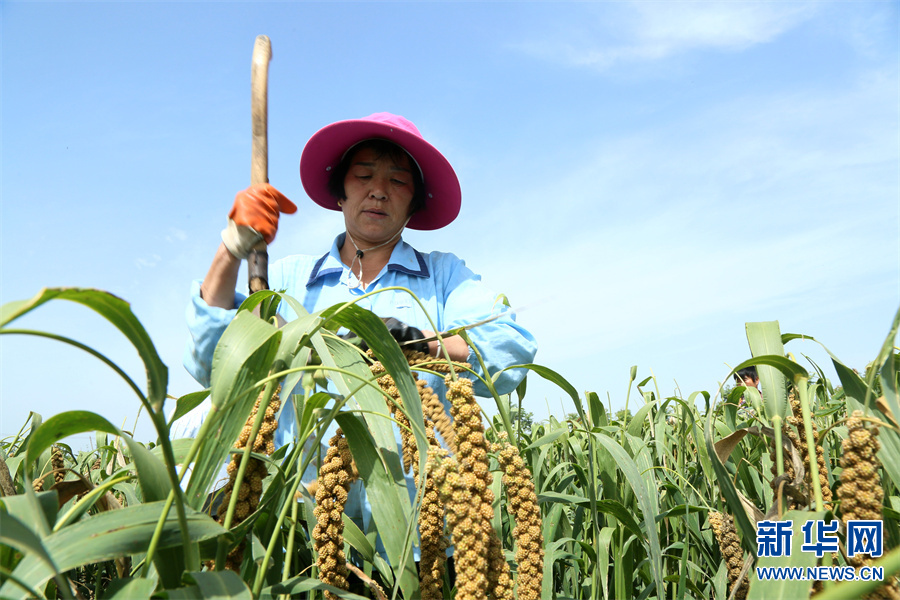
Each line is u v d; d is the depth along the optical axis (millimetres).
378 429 1445
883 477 1955
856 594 671
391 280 2916
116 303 770
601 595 2432
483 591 1129
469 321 2648
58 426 999
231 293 2020
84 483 1549
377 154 2930
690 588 2502
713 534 2756
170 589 977
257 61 1587
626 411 3330
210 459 1118
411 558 1373
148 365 845
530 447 2299
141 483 986
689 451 3402
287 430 2424
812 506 1495
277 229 1488
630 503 2701
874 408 1565
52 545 881
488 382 1607
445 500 1175
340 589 1257
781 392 1707
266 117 1565
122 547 899
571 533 2699
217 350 1001
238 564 1244
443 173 3111
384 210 2926
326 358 1336
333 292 2893
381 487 1401
